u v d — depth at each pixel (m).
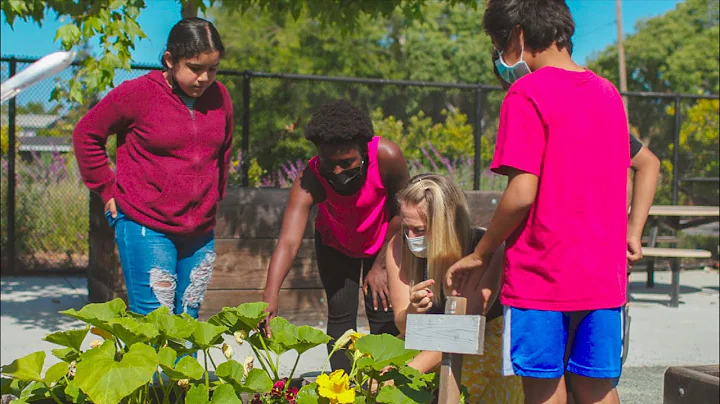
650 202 2.93
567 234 2.28
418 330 2.28
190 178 3.32
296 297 6.22
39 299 7.51
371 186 3.22
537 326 2.31
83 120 3.29
